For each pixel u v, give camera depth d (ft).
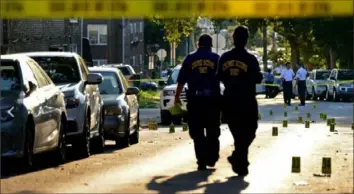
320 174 117.60
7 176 116.16
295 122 265.54
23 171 121.49
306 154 150.92
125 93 185.16
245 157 115.96
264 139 189.67
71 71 158.92
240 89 115.14
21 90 122.83
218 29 508.53
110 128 173.58
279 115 308.19
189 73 123.03
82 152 149.89
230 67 115.34
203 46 123.34
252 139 116.26
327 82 465.06
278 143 177.47
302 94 380.58
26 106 119.24
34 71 132.36
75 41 461.37
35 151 123.65
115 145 183.01
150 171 122.31
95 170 124.57
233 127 115.75
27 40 377.30
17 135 116.16
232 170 119.03
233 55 115.44
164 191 99.81
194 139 123.75
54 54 162.71
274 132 203.72
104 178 113.09
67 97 147.43
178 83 123.95
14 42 327.26
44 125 127.34
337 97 446.60
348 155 149.28
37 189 101.14
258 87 494.59
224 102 115.85
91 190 100.27
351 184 107.14
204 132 129.70
